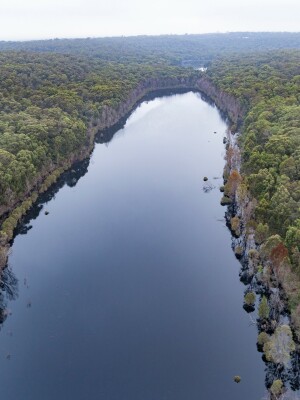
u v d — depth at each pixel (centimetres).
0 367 9062
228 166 17688
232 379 8775
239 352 9406
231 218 14725
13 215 13988
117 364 9138
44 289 11512
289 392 8362
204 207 15838
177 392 8506
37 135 17562
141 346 9606
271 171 13488
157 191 17262
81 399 8356
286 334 8800
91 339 9819
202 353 9400
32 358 9300
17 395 8456
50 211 15750
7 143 16300
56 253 13150
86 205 16238
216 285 11669
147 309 10775
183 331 10025
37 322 10319
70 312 10669
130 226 14725
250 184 13538
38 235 14138
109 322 10331
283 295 10212
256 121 19288
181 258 12888
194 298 11156
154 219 15125
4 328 10112
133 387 8625
